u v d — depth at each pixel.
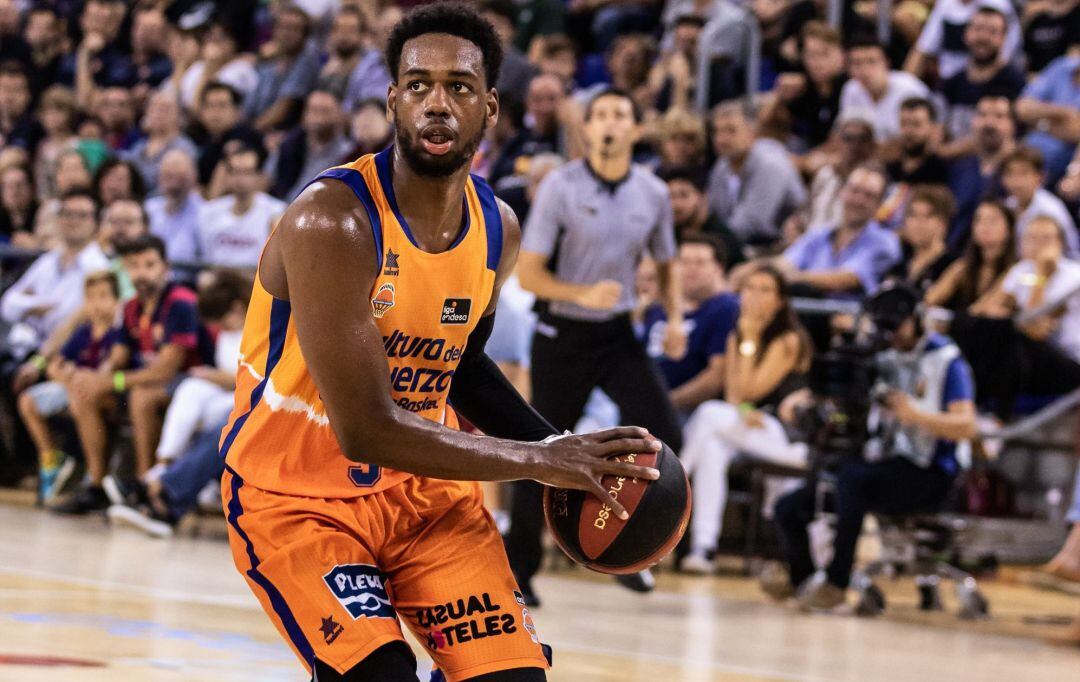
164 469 11.45
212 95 16.23
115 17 19.88
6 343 14.05
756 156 13.34
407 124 3.55
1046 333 10.91
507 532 8.39
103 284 12.70
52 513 12.46
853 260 11.93
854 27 15.22
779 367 11.05
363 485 3.77
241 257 13.87
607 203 8.45
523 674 3.69
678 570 11.38
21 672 5.27
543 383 8.50
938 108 13.96
